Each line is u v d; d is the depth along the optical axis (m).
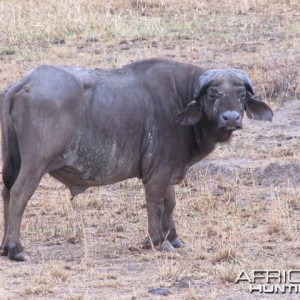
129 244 33.31
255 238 33.91
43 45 60.34
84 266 30.03
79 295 26.47
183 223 35.66
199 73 32.59
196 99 31.73
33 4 65.94
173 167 32.69
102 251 32.28
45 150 30.77
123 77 32.47
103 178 32.19
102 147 31.69
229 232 34.75
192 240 33.84
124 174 32.47
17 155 31.34
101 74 32.34
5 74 55.19
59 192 40.28
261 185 41.19
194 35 61.88
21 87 30.88
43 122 30.67
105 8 66.06
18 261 30.84
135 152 32.31
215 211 37.44
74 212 37.25
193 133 32.72
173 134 32.44
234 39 61.12
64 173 31.89
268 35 61.88
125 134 31.95
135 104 32.12
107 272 29.36
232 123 30.92
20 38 61.25
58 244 33.38
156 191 32.47
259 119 32.41
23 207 30.94
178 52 58.75
